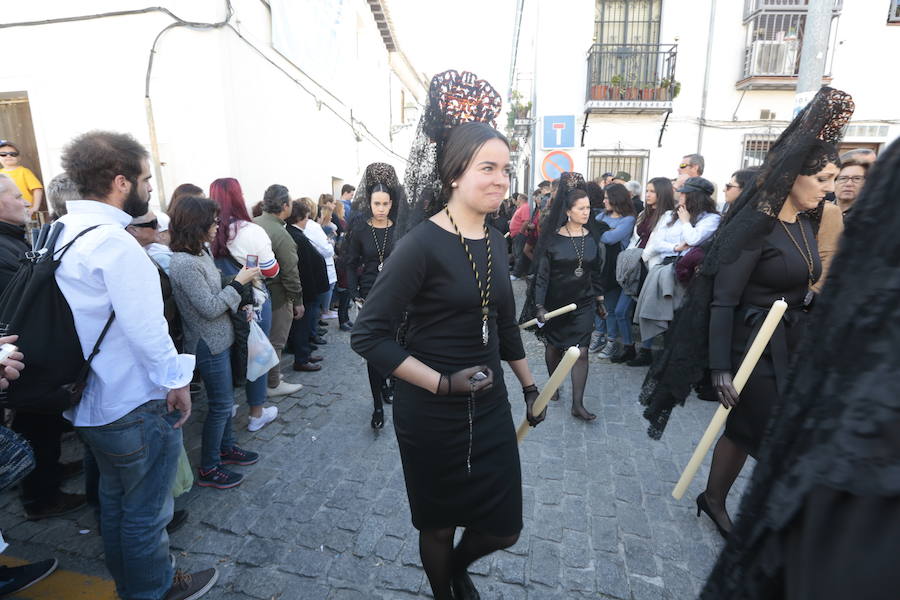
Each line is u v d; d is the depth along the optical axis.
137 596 1.92
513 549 2.35
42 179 5.74
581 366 3.70
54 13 5.31
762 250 1.99
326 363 5.12
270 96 6.74
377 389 3.54
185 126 5.49
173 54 5.33
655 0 9.60
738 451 2.30
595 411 3.88
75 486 2.96
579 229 3.67
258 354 3.35
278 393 4.25
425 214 1.55
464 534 1.82
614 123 9.91
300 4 7.62
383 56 13.97
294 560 2.32
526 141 14.92
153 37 5.24
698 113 9.68
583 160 10.09
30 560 2.35
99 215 1.71
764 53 9.07
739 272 2.00
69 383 1.68
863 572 0.44
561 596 2.09
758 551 0.60
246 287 2.90
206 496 2.80
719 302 2.04
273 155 6.86
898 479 0.44
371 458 3.23
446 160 1.45
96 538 2.51
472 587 1.99
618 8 9.73
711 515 2.43
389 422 3.74
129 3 5.18
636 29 9.77
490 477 1.59
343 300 6.28
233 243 3.33
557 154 9.03
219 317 2.71
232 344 2.87
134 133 5.46
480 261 1.51
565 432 3.54
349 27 10.32
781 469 0.60
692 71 9.56
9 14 5.36
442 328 1.51
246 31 6.02
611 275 4.95
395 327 1.50
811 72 5.06
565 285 3.63
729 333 2.04
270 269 3.42
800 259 1.97
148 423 1.79
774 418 0.68
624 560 2.29
